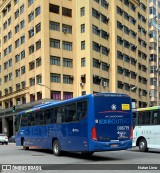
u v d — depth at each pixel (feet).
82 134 50.11
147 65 254.06
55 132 59.72
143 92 244.42
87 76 179.52
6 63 229.04
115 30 205.36
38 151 73.36
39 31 180.14
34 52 184.75
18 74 207.21
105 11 200.64
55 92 175.63
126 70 217.36
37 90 178.50
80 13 187.42
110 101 49.93
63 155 59.00
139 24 243.19
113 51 202.39
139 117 68.85
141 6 248.93
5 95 223.92
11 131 222.89
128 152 65.26
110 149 48.83
